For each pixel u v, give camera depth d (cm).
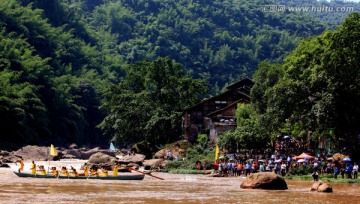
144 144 11188
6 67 15675
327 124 6856
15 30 19500
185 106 12181
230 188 5356
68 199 4266
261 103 9288
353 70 6650
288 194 4794
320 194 4806
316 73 6844
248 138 8338
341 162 6756
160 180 6378
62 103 17262
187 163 8288
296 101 7194
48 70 17675
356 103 6688
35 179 6081
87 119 19300
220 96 11462
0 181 5747
